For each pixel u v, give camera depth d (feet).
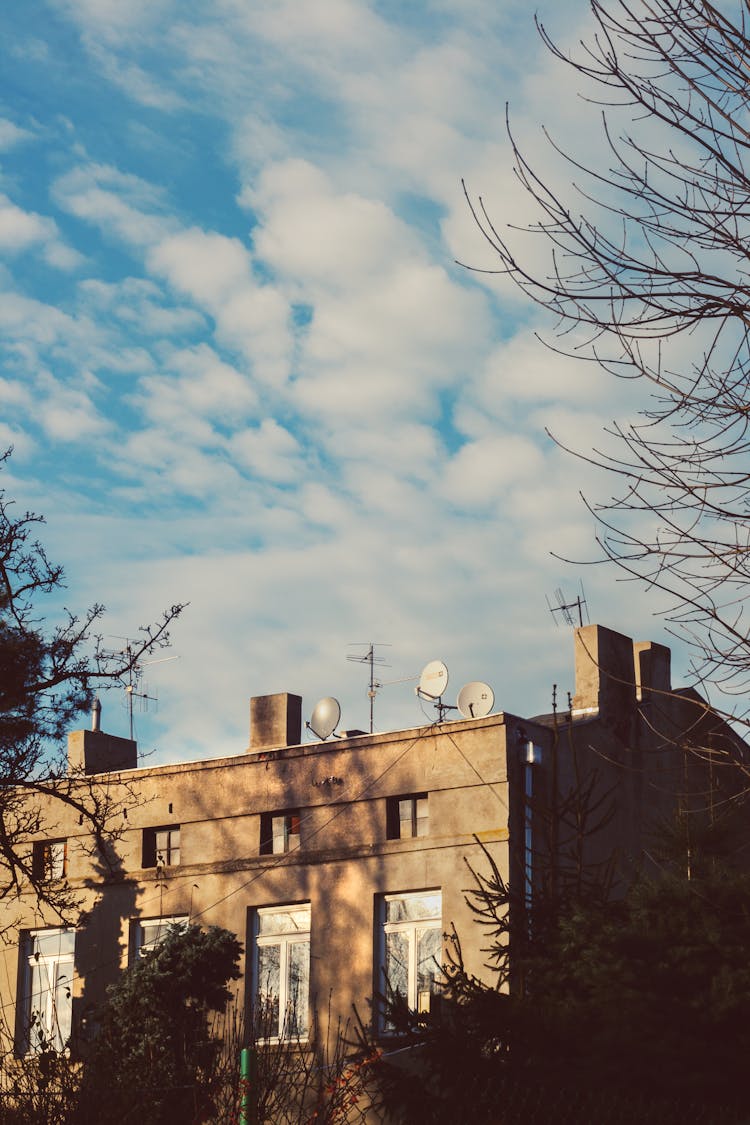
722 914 64.80
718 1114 54.90
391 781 88.84
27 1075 46.93
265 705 103.91
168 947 80.48
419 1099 60.85
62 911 97.60
